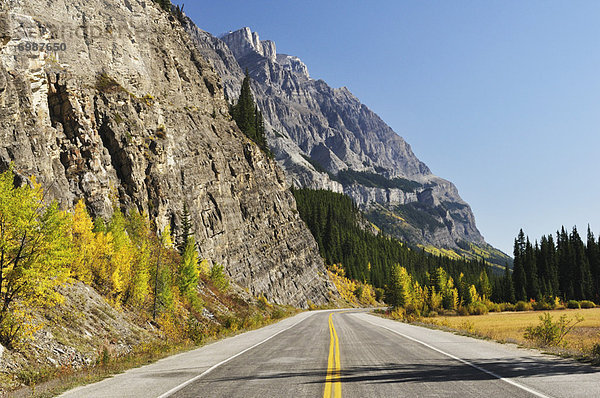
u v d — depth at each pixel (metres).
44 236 16.31
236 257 63.19
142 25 60.41
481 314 75.00
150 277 30.98
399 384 8.59
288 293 77.25
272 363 12.59
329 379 9.42
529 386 8.12
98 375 12.30
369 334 22.66
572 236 118.62
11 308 15.92
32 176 29.06
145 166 47.09
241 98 104.62
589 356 12.08
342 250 153.38
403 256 186.88
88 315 21.03
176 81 64.25
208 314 39.09
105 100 45.81
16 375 13.05
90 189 38.53
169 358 16.05
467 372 9.86
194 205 55.22
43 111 37.53
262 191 79.62
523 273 101.88
